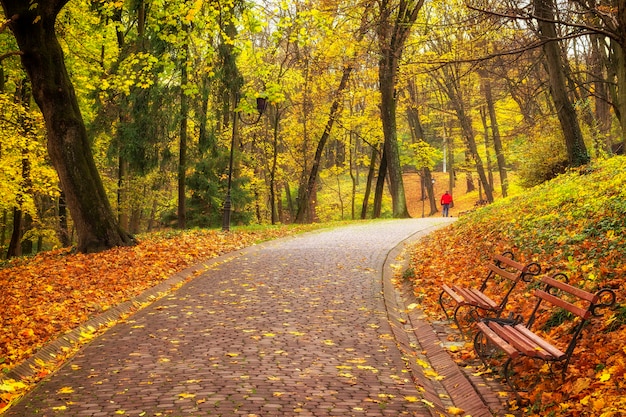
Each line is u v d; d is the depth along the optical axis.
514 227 13.42
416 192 65.69
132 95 24.84
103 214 17.30
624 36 7.21
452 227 19.80
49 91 16.59
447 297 10.58
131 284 12.55
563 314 7.34
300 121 42.72
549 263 9.73
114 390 6.26
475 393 6.09
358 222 30.25
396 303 11.14
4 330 8.88
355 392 6.09
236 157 32.34
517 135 27.58
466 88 39.12
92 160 17.42
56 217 31.81
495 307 7.74
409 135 66.00
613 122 31.73
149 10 21.86
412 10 24.66
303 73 36.00
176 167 29.28
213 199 30.47
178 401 5.81
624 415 4.46
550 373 5.88
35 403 5.97
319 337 8.36
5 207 26.19
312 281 12.75
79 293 11.56
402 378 6.60
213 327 9.00
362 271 13.95
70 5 22.09
